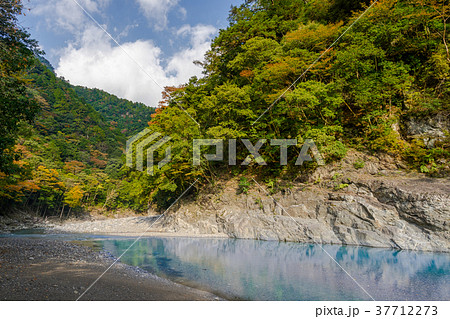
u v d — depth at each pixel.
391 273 9.91
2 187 28.55
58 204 49.38
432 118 19.56
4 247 12.22
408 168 18.34
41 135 68.69
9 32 10.09
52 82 103.25
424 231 14.45
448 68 18.88
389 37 21.05
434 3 19.47
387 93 20.05
